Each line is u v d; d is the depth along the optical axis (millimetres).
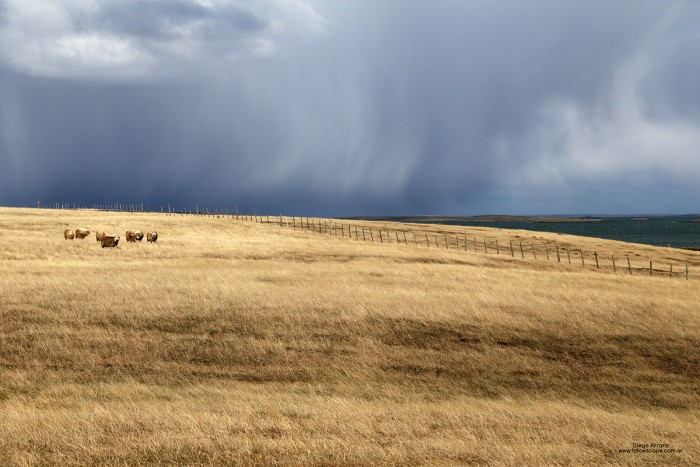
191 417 12719
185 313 24000
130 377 17719
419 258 51531
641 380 19906
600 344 22938
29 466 9766
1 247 45344
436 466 10367
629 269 52906
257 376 18609
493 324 24438
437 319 24625
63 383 16703
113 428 11844
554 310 26562
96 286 27750
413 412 14586
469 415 14445
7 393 15453
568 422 14250
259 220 96125
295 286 30094
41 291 26203
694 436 13594
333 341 22016
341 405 15047
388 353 21078
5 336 20547
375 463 10492
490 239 84375
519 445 12008
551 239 86938
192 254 48250
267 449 10992
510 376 19719
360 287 30500
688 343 23219
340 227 91812
